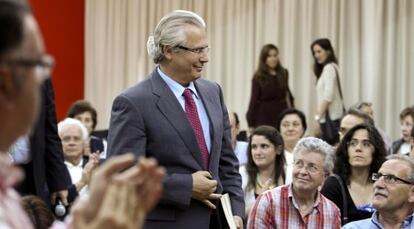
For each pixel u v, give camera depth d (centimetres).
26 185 436
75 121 656
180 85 375
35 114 118
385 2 1098
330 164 479
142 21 1354
